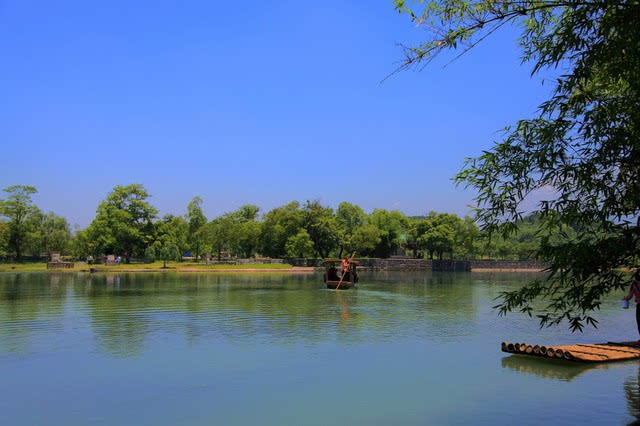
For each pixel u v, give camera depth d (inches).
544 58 273.3
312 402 425.7
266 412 402.0
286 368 538.0
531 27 323.6
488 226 296.7
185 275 2603.3
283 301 1245.7
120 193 3688.5
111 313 973.2
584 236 274.4
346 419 385.7
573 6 261.1
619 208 262.2
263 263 3695.9
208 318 911.0
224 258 4055.1
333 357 588.4
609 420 376.2
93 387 469.1
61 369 531.2
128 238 3661.4
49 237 3850.9
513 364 553.0
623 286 269.9
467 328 803.4
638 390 451.8
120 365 549.3
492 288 1802.4
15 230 3550.7
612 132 258.1
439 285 1998.0
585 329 801.6
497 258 4662.9
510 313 997.2
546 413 393.1
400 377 502.0
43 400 431.8
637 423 369.4
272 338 708.0
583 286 277.7
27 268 3161.9
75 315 940.0
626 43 248.5
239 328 795.4
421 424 373.4
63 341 679.7
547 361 565.3
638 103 260.8
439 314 991.0
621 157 261.4
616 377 493.4
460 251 4072.3
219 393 451.2
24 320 872.9
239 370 529.0
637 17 245.0
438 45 287.4
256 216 4931.1
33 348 634.2
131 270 3041.3
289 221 3939.5
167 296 1353.3
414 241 4259.4
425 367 541.3
